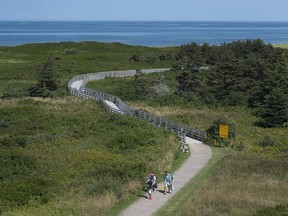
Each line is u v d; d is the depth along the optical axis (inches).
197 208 1018.1
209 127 2015.3
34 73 3887.8
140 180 1246.9
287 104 2356.1
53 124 2098.9
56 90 3014.3
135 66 4655.5
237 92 3011.8
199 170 1430.9
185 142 1868.8
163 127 2106.3
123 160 1450.5
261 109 2581.2
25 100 2694.4
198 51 4938.5
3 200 1047.6
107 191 1118.4
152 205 1075.3
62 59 4832.7
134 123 2063.2
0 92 3014.3
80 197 1083.3
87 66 4480.8
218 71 3189.0
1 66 4281.5
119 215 1001.5
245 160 1529.3
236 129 2048.5
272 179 1274.6
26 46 5807.1
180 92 3147.1
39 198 1086.4
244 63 3356.3
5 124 2049.7
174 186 1241.4
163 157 1520.7
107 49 5920.3
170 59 5206.7
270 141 1836.9
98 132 1932.8
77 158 1475.1
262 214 949.2
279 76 2829.7
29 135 1891.0
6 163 1400.1
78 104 2640.3
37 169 1369.3
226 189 1168.8
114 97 2736.2
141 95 3176.7
